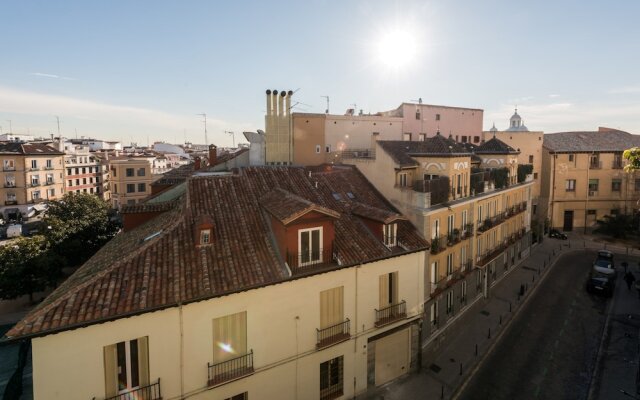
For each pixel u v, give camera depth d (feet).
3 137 321.11
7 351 71.46
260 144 109.91
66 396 36.68
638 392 57.16
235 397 46.83
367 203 75.72
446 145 81.35
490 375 65.72
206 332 43.96
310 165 108.17
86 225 125.39
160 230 53.21
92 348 37.65
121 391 39.75
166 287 42.45
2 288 95.14
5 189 216.74
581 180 161.99
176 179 95.66
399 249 62.69
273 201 58.85
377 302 59.77
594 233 161.17
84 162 265.34
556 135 175.42
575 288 103.71
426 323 70.13
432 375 66.03
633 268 119.34
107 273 42.09
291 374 50.90
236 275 46.70
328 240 54.24
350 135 119.85
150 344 40.68
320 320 53.62
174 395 42.24
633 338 76.79
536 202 163.43
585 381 63.41
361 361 58.44
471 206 87.04
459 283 83.05
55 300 38.42
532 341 76.74
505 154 108.17
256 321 47.42
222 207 58.44
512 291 101.60
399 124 129.49
